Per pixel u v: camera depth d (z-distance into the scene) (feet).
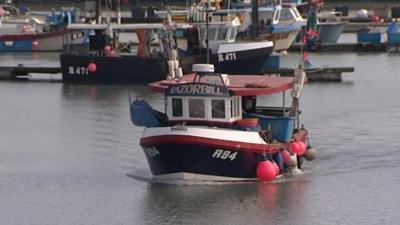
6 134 327.06
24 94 434.71
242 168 243.40
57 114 370.73
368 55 634.84
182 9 560.61
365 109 381.60
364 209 229.86
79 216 225.56
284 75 483.92
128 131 327.06
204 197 236.43
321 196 239.30
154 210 228.63
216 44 465.47
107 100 408.87
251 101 260.83
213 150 239.09
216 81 247.70
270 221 221.25
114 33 490.49
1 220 223.30
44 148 300.20
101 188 247.09
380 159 280.72
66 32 540.11
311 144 303.89
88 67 467.52
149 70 462.19
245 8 579.48
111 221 222.07
